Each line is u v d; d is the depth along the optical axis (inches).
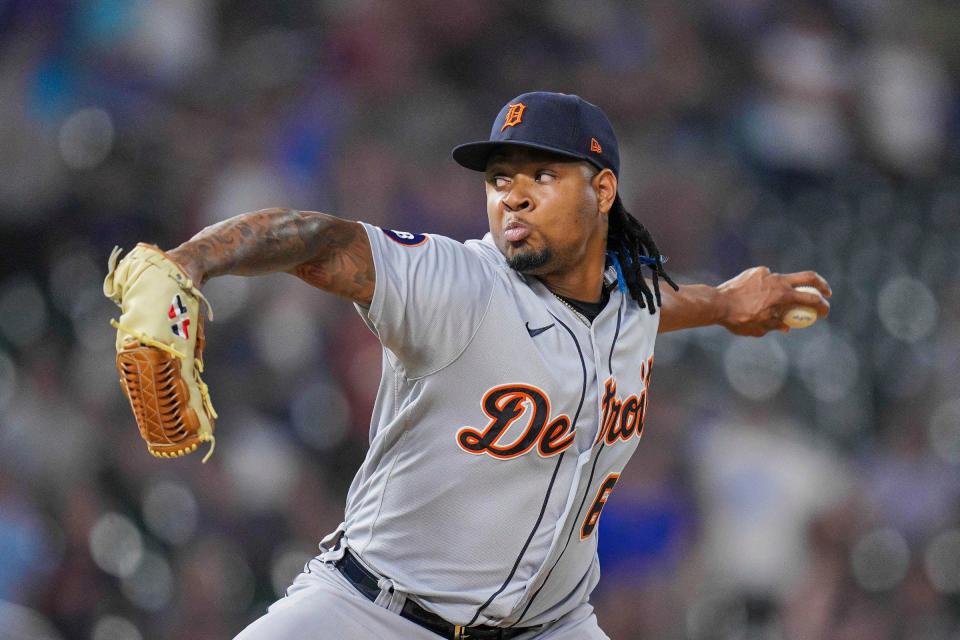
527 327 387.9
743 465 1236.5
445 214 1371.8
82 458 1062.4
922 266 1555.1
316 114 1369.3
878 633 1220.5
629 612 1124.5
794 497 1243.2
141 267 314.5
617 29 1614.2
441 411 385.1
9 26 1286.9
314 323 1202.6
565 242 392.5
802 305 532.7
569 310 401.4
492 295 380.5
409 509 396.8
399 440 396.8
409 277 365.1
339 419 1178.0
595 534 439.5
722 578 1184.8
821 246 1539.1
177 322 314.2
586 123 394.0
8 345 1170.6
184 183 1305.4
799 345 1353.3
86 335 1202.0
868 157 1712.6
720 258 1505.9
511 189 392.5
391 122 1407.5
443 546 398.3
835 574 1229.1
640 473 1182.9
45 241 1243.8
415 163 1389.0
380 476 404.2
